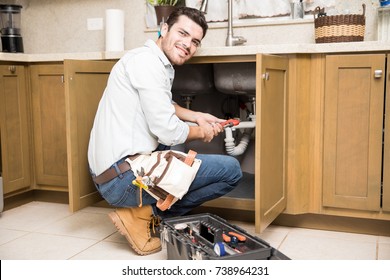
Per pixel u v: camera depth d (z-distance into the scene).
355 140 2.05
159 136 1.78
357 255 1.86
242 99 2.63
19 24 2.94
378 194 2.04
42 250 1.95
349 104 2.04
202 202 2.01
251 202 2.17
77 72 2.01
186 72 2.42
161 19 2.56
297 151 2.13
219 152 2.69
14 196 2.64
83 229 2.23
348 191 2.09
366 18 2.38
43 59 2.55
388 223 2.10
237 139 2.65
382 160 2.03
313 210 2.18
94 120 2.00
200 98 2.74
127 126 1.80
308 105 2.13
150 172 1.73
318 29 2.22
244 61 2.08
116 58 2.35
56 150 2.61
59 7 3.10
